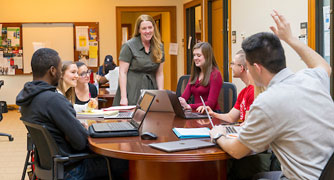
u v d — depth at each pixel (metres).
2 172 3.91
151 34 3.59
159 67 3.83
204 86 3.49
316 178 1.56
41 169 2.21
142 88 3.71
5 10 8.91
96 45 9.10
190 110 3.32
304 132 1.56
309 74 1.75
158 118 2.89
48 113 2.08
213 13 7.18
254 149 1.63
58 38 9.04
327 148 1.60
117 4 9.09
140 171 2.01
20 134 6.05
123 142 2.00
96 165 2.29
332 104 1.64
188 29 8.80
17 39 8.94
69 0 9.02
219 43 6.91
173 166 1.97
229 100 3.52
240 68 2.87
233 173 2.45
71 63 3.08
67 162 2.15
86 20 9.08
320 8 4.01
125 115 2.99
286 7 4.53
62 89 3.07
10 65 8.96
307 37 4.17
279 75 1.65
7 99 9.02
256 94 2.30
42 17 8.98
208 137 2.09
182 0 9.01
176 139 2.05
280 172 2.04
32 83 2.16
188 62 8.84
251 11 5.39
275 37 1.66
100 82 6.55
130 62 3.71
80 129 2.10
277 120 1.56
